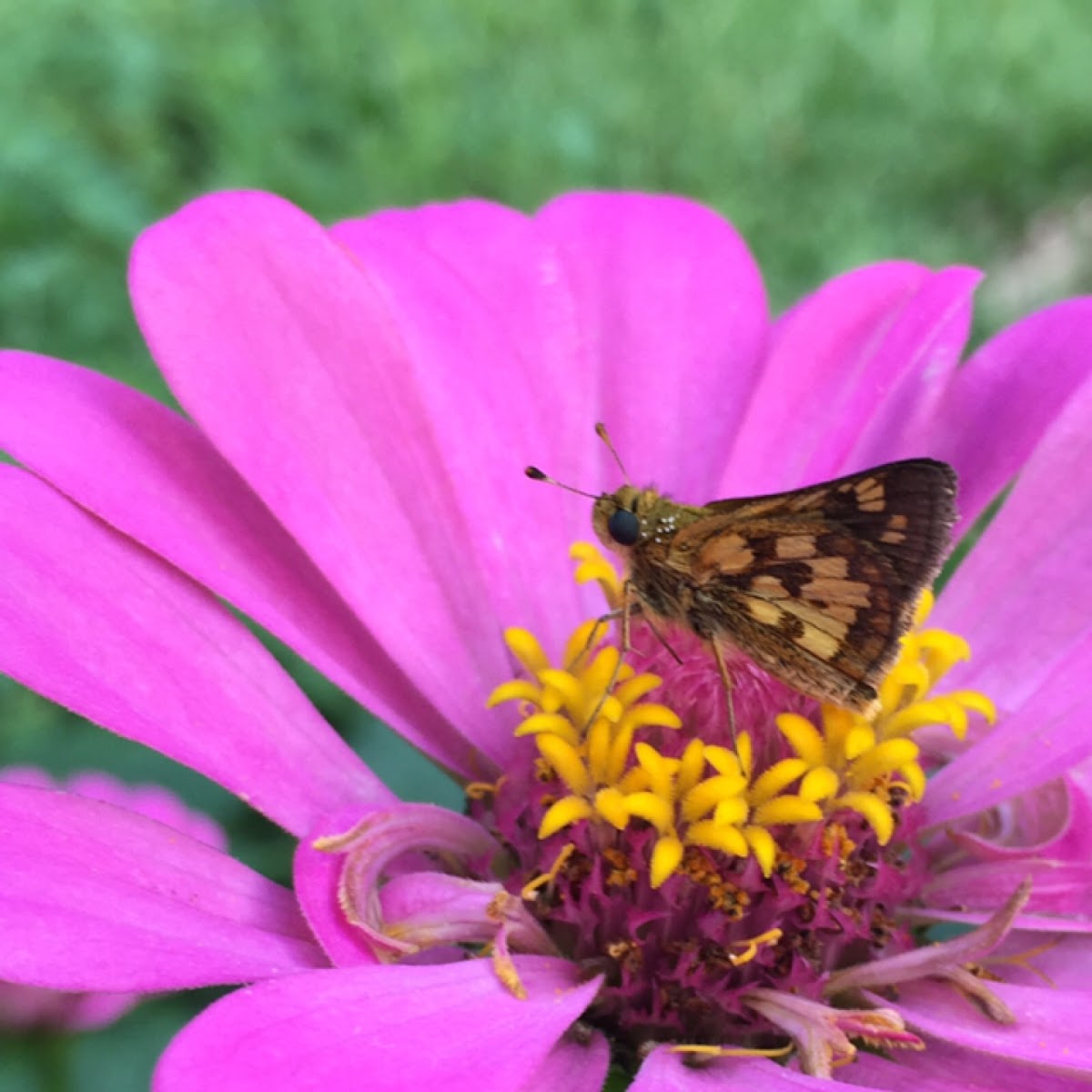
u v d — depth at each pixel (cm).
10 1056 8
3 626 6
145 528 7
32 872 6
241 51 24
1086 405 9
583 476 9
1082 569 9
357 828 7
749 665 7
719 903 7
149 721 7
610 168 24
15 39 22
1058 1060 6
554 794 8
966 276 9
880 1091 6
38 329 18
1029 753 8
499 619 8
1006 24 33
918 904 8
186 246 7
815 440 9
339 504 8
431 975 6
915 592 7
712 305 10
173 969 6
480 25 27
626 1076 7
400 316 8
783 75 28
